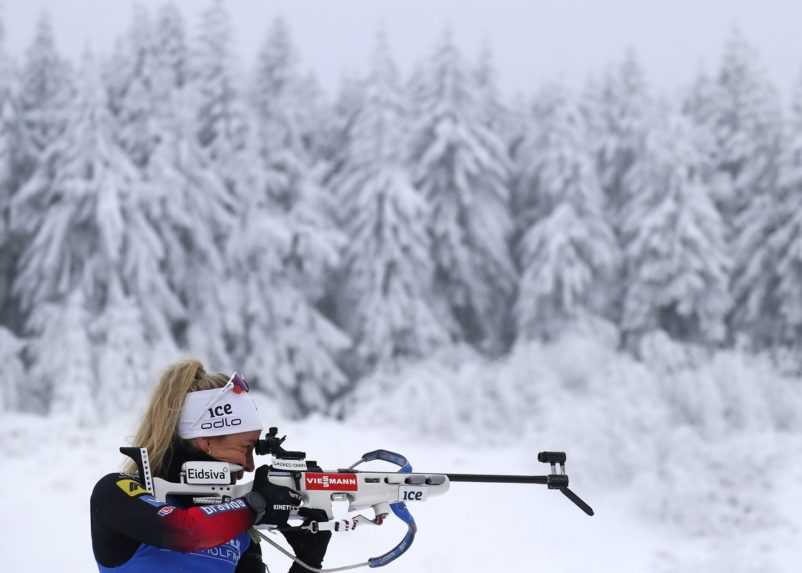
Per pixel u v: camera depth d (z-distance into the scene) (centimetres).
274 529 273
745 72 2862
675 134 2525
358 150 2533
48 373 2053
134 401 1844
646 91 2894
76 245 2173
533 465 1230
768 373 1819
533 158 2805
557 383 1716
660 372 1873
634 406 1395
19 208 2306
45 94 2541
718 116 2941
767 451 1324
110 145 2175
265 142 2514
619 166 2847
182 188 2256
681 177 2488
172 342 2086
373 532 956
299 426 1425
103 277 2144
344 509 1018
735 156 2789
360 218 2466
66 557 867
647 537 1022
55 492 1030
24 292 2234
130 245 2148
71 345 1948
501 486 1132
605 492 1134
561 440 1239
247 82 2564
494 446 1388
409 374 2036
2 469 1103
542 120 2877
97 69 2195
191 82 2455
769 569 904
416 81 2828
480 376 1705
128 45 2516
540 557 952
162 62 2445
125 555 259
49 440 1230
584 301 2528
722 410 1517
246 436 279
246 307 2336
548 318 2470
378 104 2503
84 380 1892
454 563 909
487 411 1582
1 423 1305
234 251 2334
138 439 280
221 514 254
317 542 291
